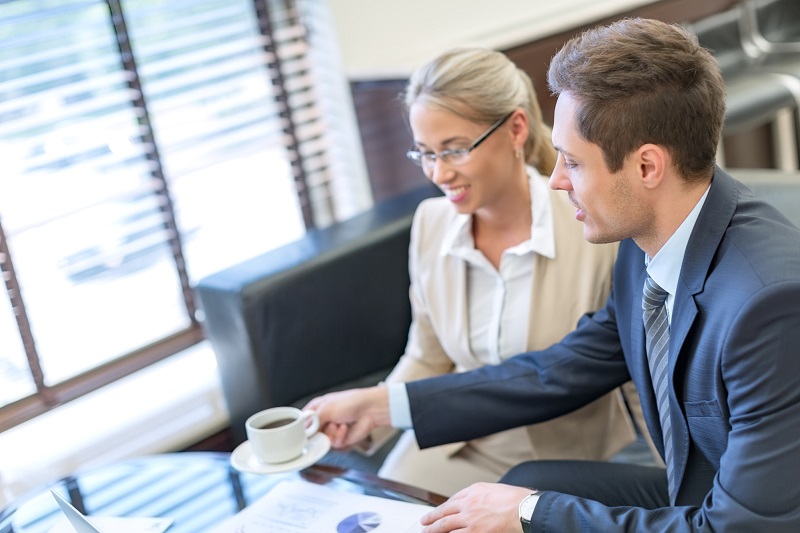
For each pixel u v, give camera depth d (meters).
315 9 2.75
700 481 1.18
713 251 1.07
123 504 1.45
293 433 1.38
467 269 1.69
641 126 1.05
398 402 1.49
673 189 1.09
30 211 2.26
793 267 1.00
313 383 2.12
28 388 2.29
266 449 1.38
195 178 2.56
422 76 1.58
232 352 2.09
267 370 2.05
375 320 2.20
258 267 2.09
